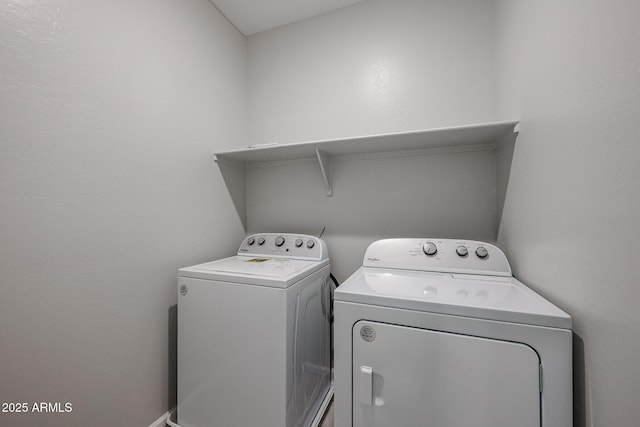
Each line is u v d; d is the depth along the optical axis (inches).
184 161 58.1
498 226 56.4
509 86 47.8
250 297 45.0
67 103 37.2
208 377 47.8
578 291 27.9
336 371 36.8
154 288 50.5
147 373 48.9
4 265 31.2
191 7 60.7
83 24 39.2
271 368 43.4
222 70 70.8
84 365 39.1
